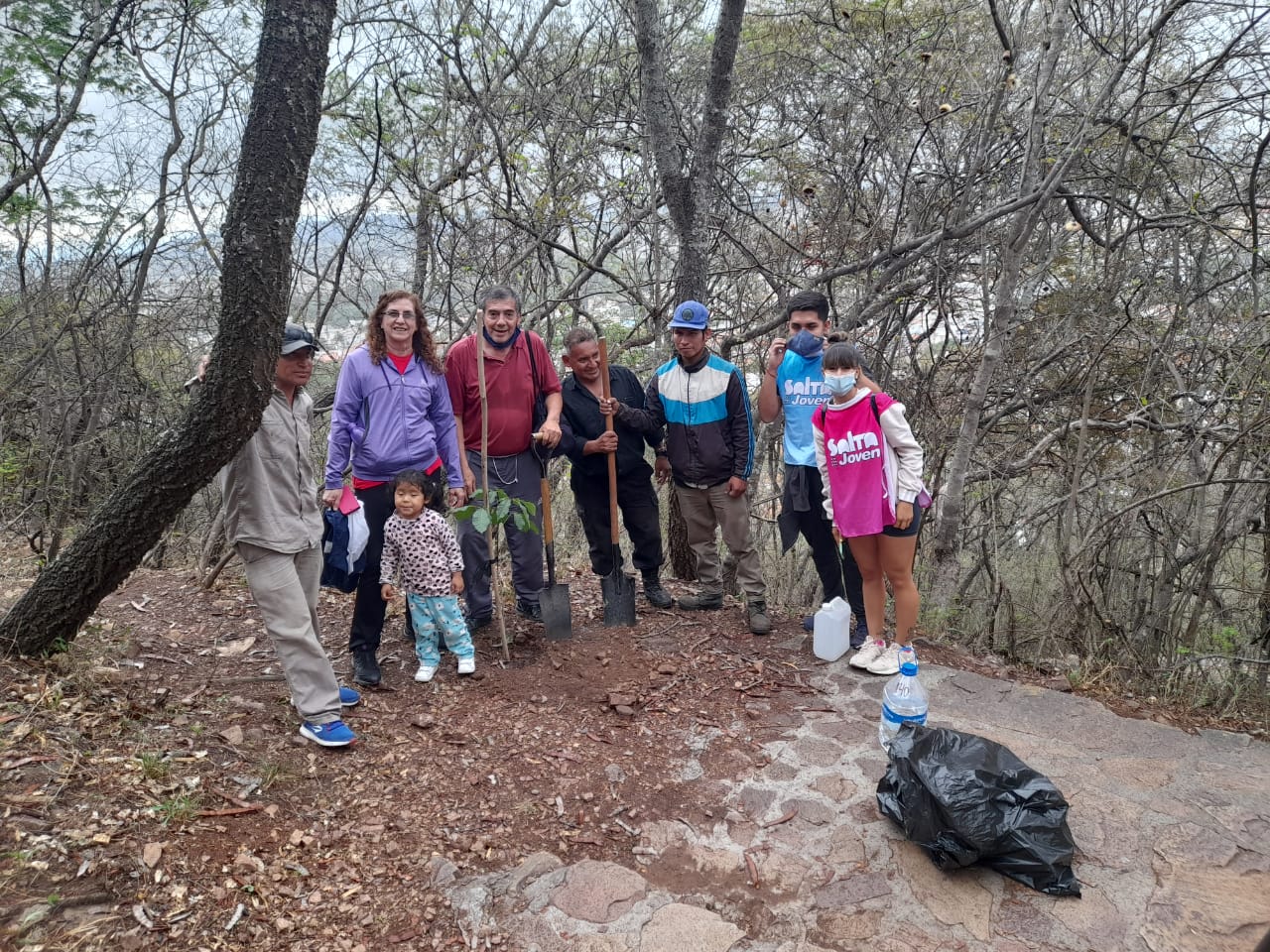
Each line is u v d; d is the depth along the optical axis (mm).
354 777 3021
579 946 2281
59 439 6449
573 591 5523
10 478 6156
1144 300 5148
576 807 2953
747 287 6719
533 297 6820
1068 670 4137
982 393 4547
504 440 4246
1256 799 2920
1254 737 3486
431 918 2369
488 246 6359
